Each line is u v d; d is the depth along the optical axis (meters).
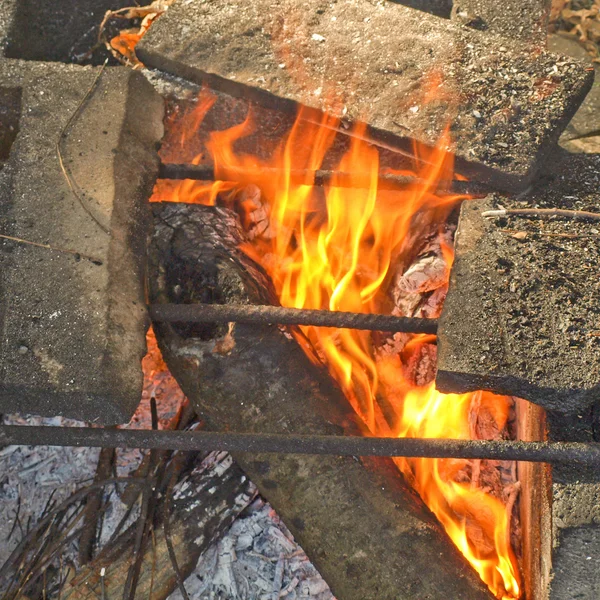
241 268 1.63
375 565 1.53
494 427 1.68
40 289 1.56
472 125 1.64
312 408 1.58
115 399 1.53
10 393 1.54
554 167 1.65
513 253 1.58
